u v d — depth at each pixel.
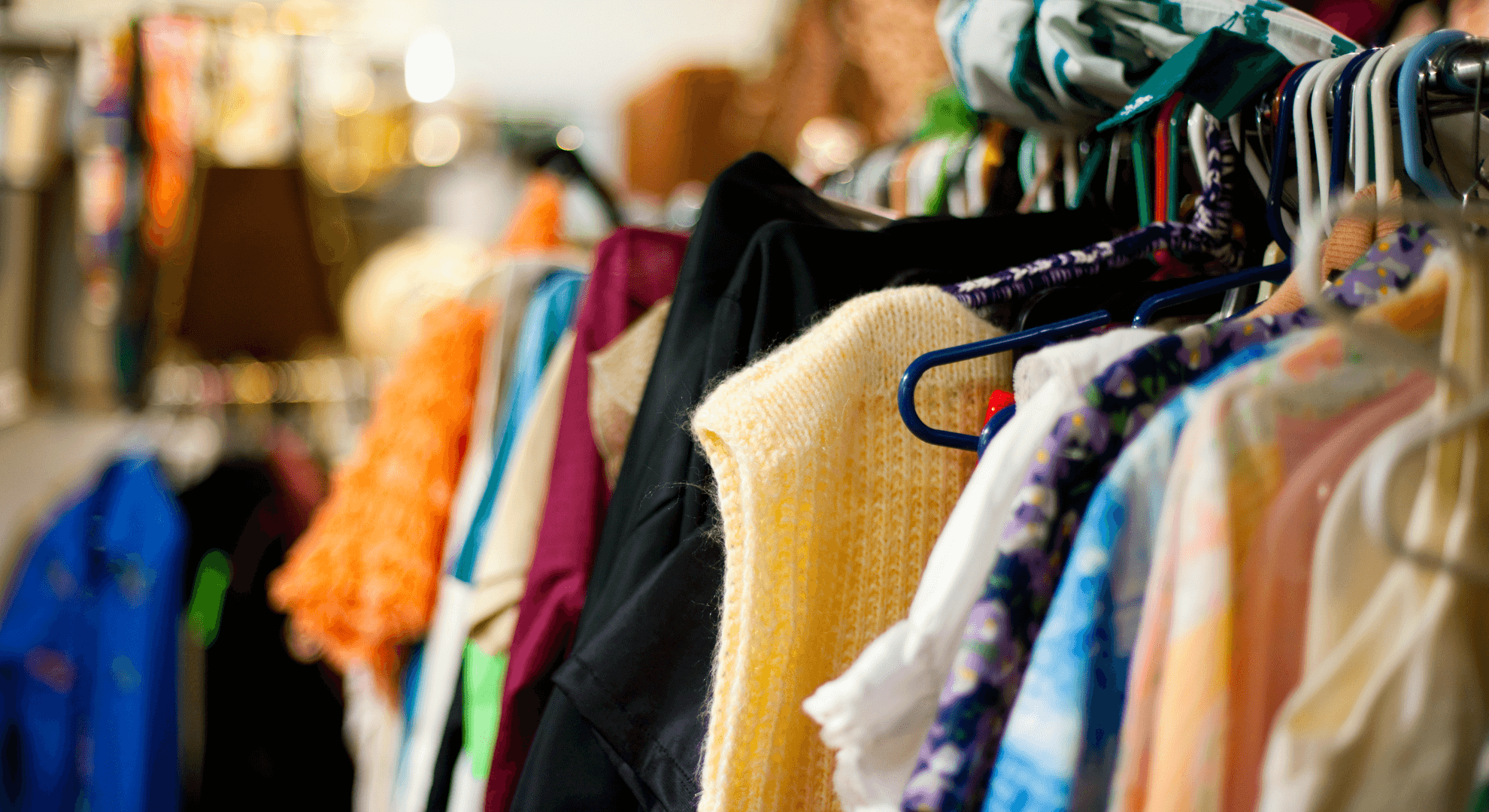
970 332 0.48
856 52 1.24
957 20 0.59
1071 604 0.30
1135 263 0.50
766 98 1.38
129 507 1.20
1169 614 0.29
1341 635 0.28
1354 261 0.39
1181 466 0.29
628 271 0.68
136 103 1.28
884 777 0.34
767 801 0.43
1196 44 0.47
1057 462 0.32
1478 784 0.28
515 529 0.72
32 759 1.15
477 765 0.71
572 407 0.65
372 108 1.43
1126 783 0.29
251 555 1.25
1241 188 0.52
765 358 0.46
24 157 1.43
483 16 1.68
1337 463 0.30
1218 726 0.27
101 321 1.42
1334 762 0.27
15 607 1.17
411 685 0.92
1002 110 0.60
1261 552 0.29
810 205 0.60
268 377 1.38
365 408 1.42
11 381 1.49
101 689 1.16
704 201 0.56
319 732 1.25
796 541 0.42
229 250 1.35
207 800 1.20
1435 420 0.28
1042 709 0.30
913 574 0.46
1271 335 0.34
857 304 0.45
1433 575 0.28
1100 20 0.54
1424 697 0.28
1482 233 0.38
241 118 1.33
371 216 1.45
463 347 0.91
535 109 1.63
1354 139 0.41
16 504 1.48
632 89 1.81
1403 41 0.40
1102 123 0.52
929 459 0.46
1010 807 0.30
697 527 0.49
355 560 0.88
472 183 1.49
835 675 0.45
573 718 0.50
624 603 0.48
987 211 0.68
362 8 1.43
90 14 1.41
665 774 0.45
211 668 1.21
